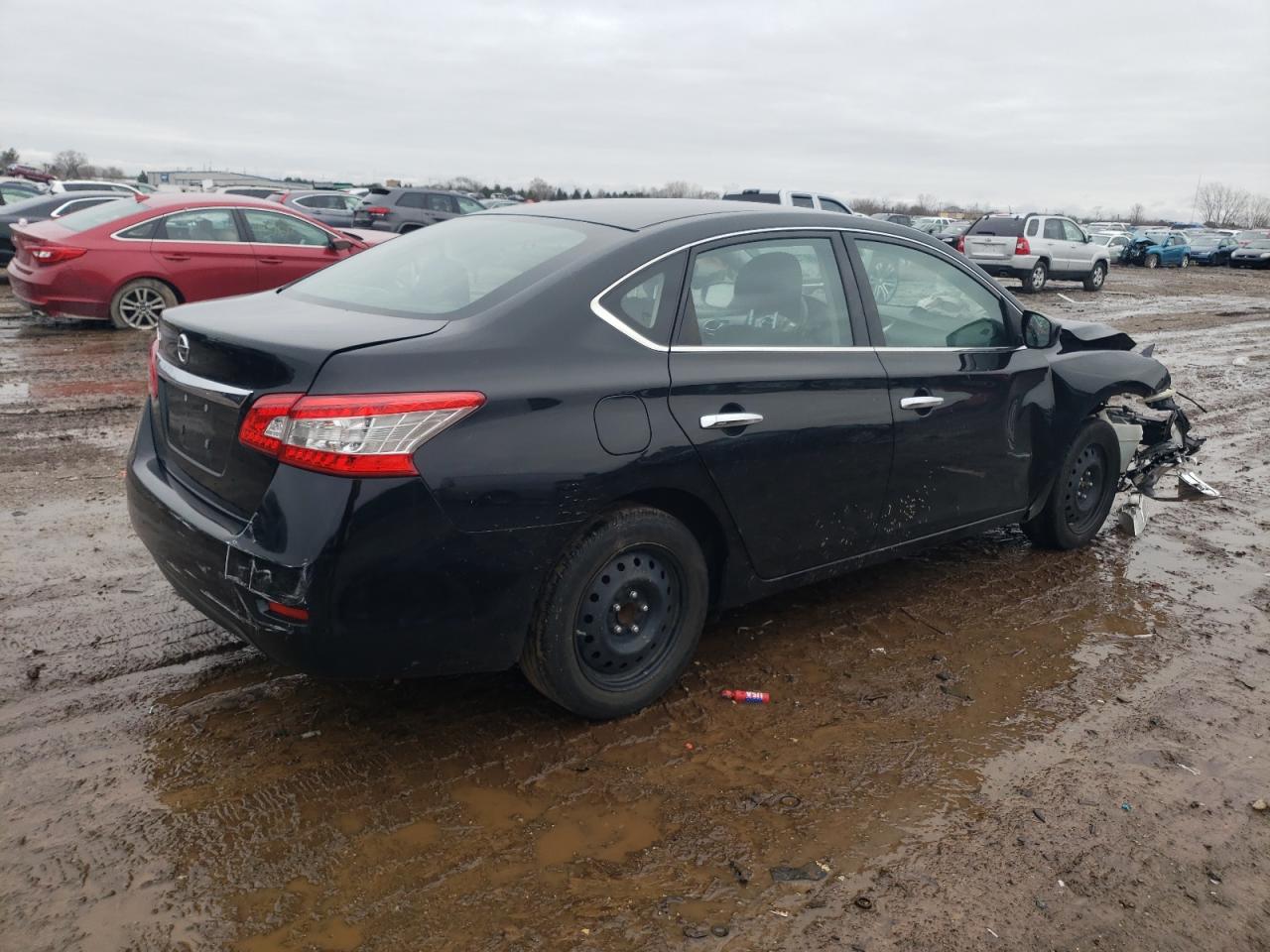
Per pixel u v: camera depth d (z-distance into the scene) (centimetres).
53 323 1144
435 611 285
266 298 369
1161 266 3788
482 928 243
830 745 332
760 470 349
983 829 290
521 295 311
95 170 8006
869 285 399
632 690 338
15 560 445
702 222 356
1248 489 662
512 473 288
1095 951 246
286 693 346
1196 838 292
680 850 275
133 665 358
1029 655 405
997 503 459
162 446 341
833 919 251
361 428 268
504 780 303
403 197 2342
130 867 256
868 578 481
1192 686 385
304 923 241
